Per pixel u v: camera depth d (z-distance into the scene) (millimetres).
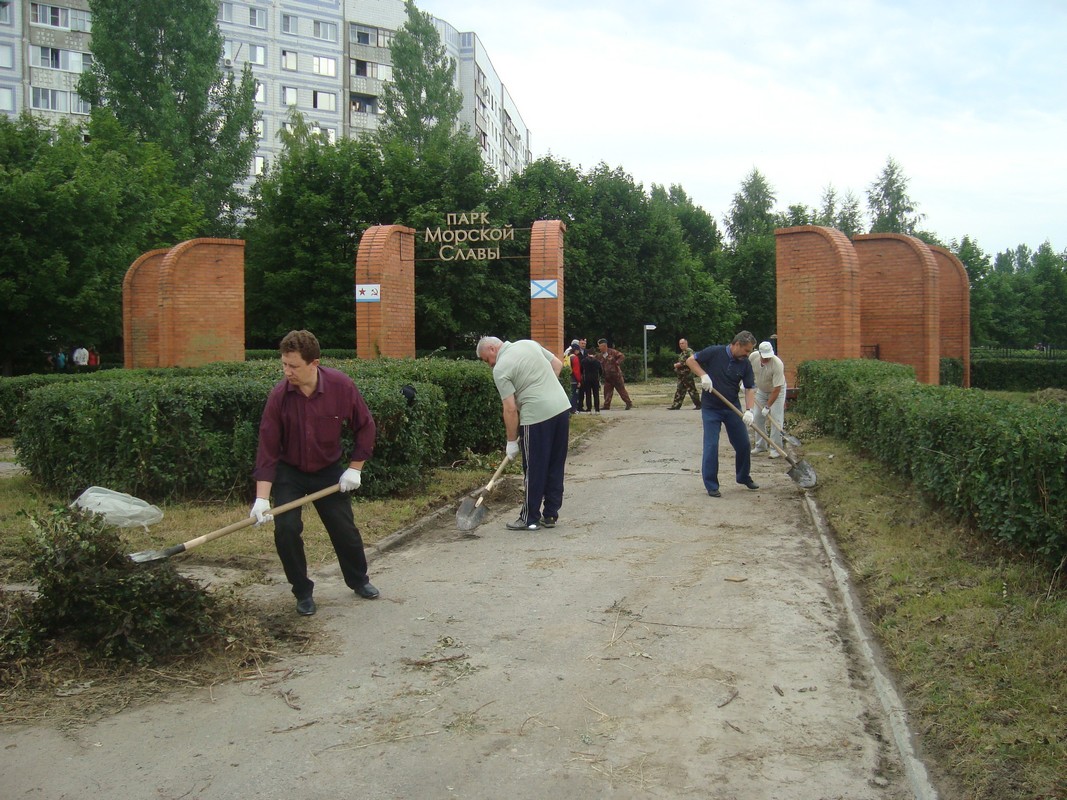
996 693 3805
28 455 9070
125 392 8344
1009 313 58656
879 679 4180
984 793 3102
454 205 31172
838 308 17766
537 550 6875
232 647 4523
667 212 47375
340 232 31188
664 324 44188
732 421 9211
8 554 6422
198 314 20047
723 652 4590
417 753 3510
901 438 8188
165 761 3461
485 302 31016
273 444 5164
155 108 38250
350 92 61312
